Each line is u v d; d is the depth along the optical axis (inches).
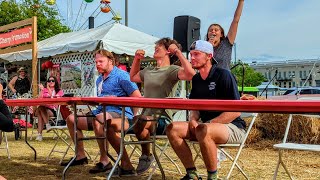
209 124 123.7
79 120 177.6
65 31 826.2
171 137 132.7
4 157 219.0
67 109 236.2
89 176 163.9
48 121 301.1
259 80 1652.3
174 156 217.8
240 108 86.7
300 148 110.5
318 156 221.9
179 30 312.2
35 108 313.6
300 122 266.5
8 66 557.9
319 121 264.7
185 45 309.1
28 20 415.2
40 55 452.1
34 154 223.1
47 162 201.6
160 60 163.2
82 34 459.2
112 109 165.9
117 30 410.3
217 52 171.2
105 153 168.9
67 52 433.4
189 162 134.8
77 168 182.1
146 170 165.2
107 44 392.5
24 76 431.5
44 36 785.6
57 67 465.1
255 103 83.4
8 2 804.0
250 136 269.1
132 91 168.9
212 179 123.4
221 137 124.1
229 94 129.3
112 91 171.2
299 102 77.4
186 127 132.9
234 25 169.3
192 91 138.1
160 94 158.4
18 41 430.0
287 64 2289.6
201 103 93.5
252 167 189.0
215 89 131.4
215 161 123.3
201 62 133.0
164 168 183.0
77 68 438.3
